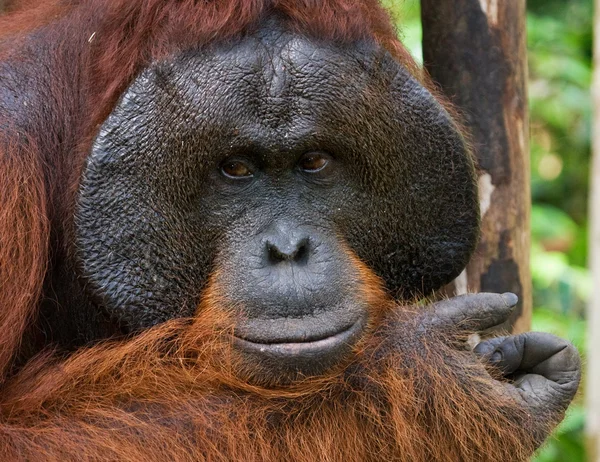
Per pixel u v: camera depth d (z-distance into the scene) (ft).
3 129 20.83
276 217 19.86
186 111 19.39
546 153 60.44
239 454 19.11
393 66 20.29
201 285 20.24
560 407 20.36
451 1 25.40
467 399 19.89
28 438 18.93
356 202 20.61
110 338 21.39
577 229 55.16
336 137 19.81
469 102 25.70
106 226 19.63
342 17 19.75
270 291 19.16
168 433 19.06
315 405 19.81
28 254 20.43
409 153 20.70
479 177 25.91
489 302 20.65
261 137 19.44
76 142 21.39
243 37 19.42
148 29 19.94
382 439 19.83
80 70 21.86
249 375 19.39
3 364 19.89
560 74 53.47
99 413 19.38
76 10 22.56
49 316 22.40
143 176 19.58
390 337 20.26
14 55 22.09
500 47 25.46
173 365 20.22
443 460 19.99
